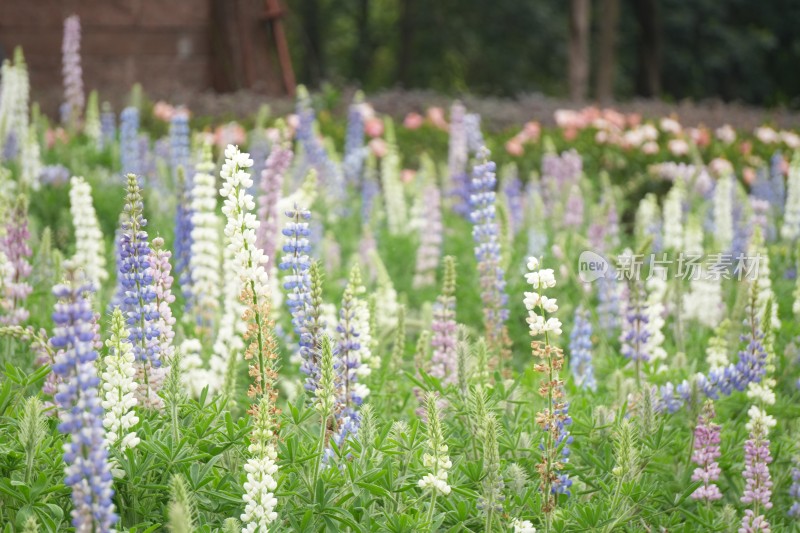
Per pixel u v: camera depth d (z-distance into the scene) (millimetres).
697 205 10758
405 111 18578
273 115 16891
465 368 4684
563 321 8234
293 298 4418
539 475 4363
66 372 3117
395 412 5316
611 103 21469
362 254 9562
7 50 20297
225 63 21422
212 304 5887
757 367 4945
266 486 3547
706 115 19828
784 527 4871
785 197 12359
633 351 5703
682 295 6910
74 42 11938
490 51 44625
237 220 3965
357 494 3855
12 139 10391
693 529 4520
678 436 4988
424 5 44312
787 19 45406
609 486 4352
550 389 3965
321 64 47406
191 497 3689
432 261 9523
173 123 9766
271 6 21656
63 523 3746
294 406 4168
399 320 5414
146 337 4391
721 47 44719
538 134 15883
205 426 3938
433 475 3670
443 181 12789
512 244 9641
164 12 21203
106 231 9570
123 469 3723
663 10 43688
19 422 3857
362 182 13633
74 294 3133
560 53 44125
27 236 5785
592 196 11641
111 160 11430
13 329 4531
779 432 5664
